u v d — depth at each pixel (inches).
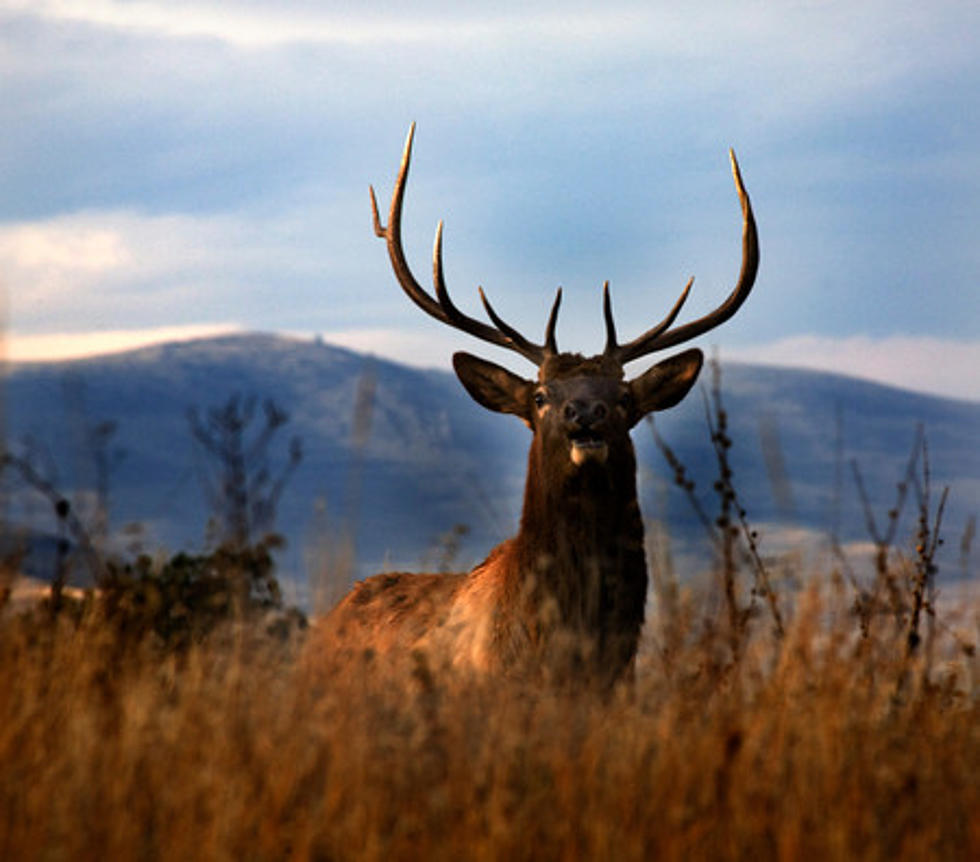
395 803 721.6
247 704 795.4
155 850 676.7
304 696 813.9
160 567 1031.0
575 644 1039.0
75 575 970.1
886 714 870.4
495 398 1250.0
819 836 694.5
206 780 695.7
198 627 986.1
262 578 984.3
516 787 734.5
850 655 919.7
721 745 762.8
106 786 702.5
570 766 737.6
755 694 847.1
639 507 1122.7
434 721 800.3
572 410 1092.5
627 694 909.8
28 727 777.6
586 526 1096.2
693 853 689.0
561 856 686.5
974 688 947.3
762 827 706.2
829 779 741.9
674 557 1000.2
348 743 749.9
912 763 792.3
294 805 717.9
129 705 760.3
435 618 1172.5
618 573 1088.8
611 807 713.6
